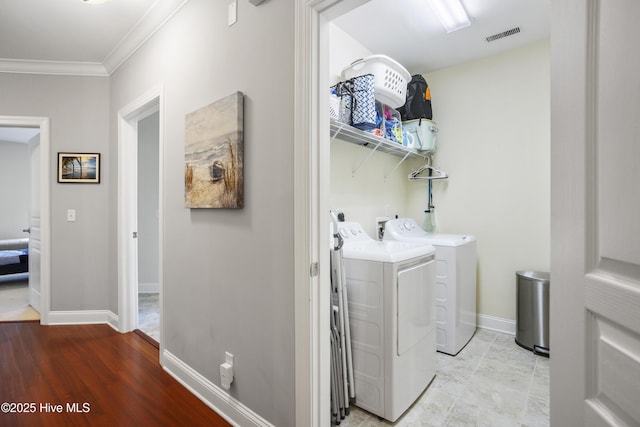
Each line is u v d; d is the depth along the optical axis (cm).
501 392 191
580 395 61
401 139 272
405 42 268
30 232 346
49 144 299
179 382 202
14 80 294
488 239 294
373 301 169
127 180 288
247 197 156
